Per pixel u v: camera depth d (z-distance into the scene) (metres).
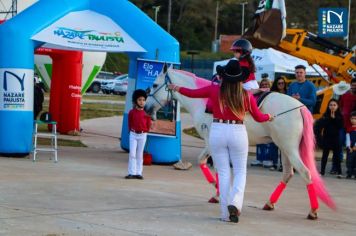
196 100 11.64
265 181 14.43
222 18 102.25
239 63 9.31
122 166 15.64
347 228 9.57
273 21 19.62
